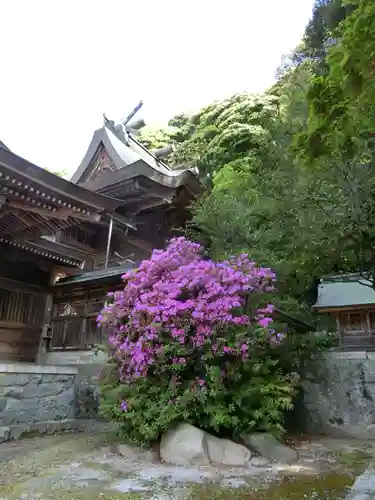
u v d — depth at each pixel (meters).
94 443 6.03
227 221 11.01
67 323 10.40
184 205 17.27
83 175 19.39
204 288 5.57
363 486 3.39
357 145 5.79
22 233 9.53
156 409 5.18
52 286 10.85
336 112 4.64
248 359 5.45
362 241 6.52
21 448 5.68
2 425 6.45
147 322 5.44
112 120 21.75
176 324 5.27
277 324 7.09
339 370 9.47
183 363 5.14
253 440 5.23
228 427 5.21
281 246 8.34
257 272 6.08
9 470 4.43
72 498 3.41
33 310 10.58
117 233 16.34
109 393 5.89
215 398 5.21
